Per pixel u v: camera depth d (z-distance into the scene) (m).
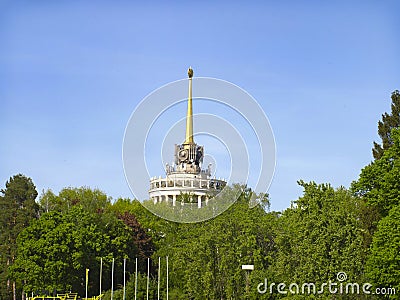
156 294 108.25
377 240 71.75
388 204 75.19
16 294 139.75
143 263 130.62
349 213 75.50
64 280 116.69
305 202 76.19
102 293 117.31
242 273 92.75
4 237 141.38
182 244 106.00
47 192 170.12
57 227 118.62
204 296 94.19
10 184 147.50
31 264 114.75
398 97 101.81
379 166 77.69
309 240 73.88
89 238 121.50
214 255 95.94
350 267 72.06
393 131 79.12
